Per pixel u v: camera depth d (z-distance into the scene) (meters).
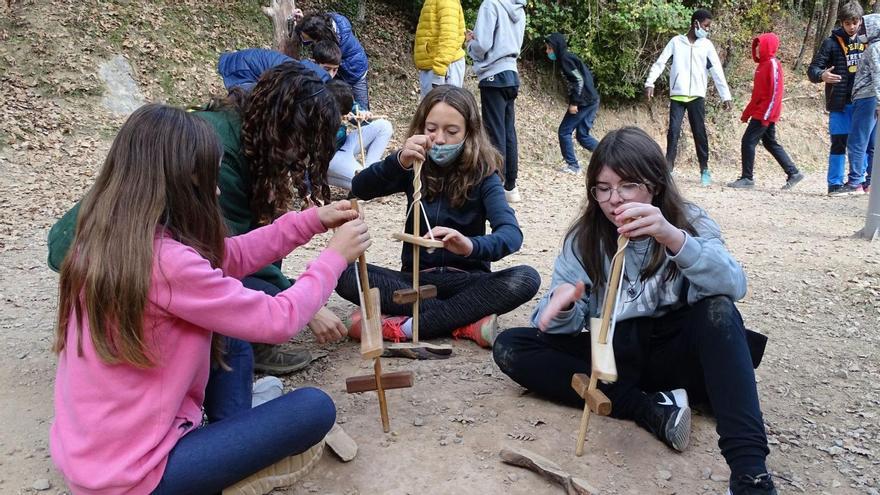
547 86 10.62
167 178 1.77
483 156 3.21
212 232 1.89
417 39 6.92
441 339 3.34
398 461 2.28
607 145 2.30
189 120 1.85
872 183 5.31
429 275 3.28
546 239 5.34
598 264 2.48
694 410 2.66
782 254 4.93
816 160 11.88
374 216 5.90
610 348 2.12
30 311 3.67
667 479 2.22
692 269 2.14
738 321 2.18
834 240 5.36
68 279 1.76
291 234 2.26
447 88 3.14
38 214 5.55
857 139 7.65
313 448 2.18
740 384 2.06
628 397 2.49
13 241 4.94
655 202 2.40
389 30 10.00
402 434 2.45
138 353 1.71
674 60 8.55
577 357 2.62
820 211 6.80
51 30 7.77
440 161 3.16
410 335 3.21
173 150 1.78
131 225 1.71
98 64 7.75
